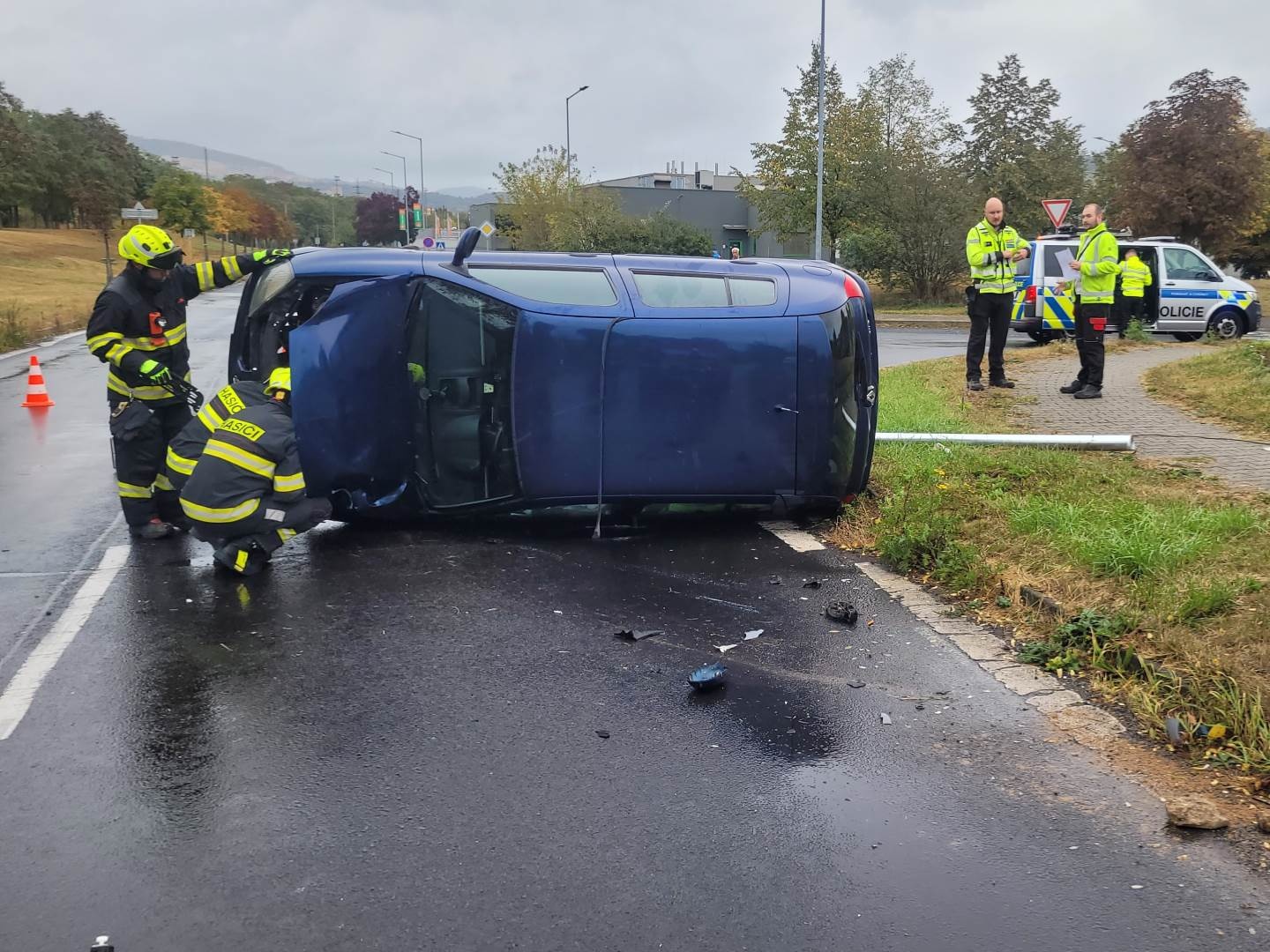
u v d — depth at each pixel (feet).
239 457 18.93
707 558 20.57
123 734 12.87
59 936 9.03
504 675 14.75
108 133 294.87
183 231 242.58
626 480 21.43
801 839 10.58
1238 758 11.97
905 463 25.55
